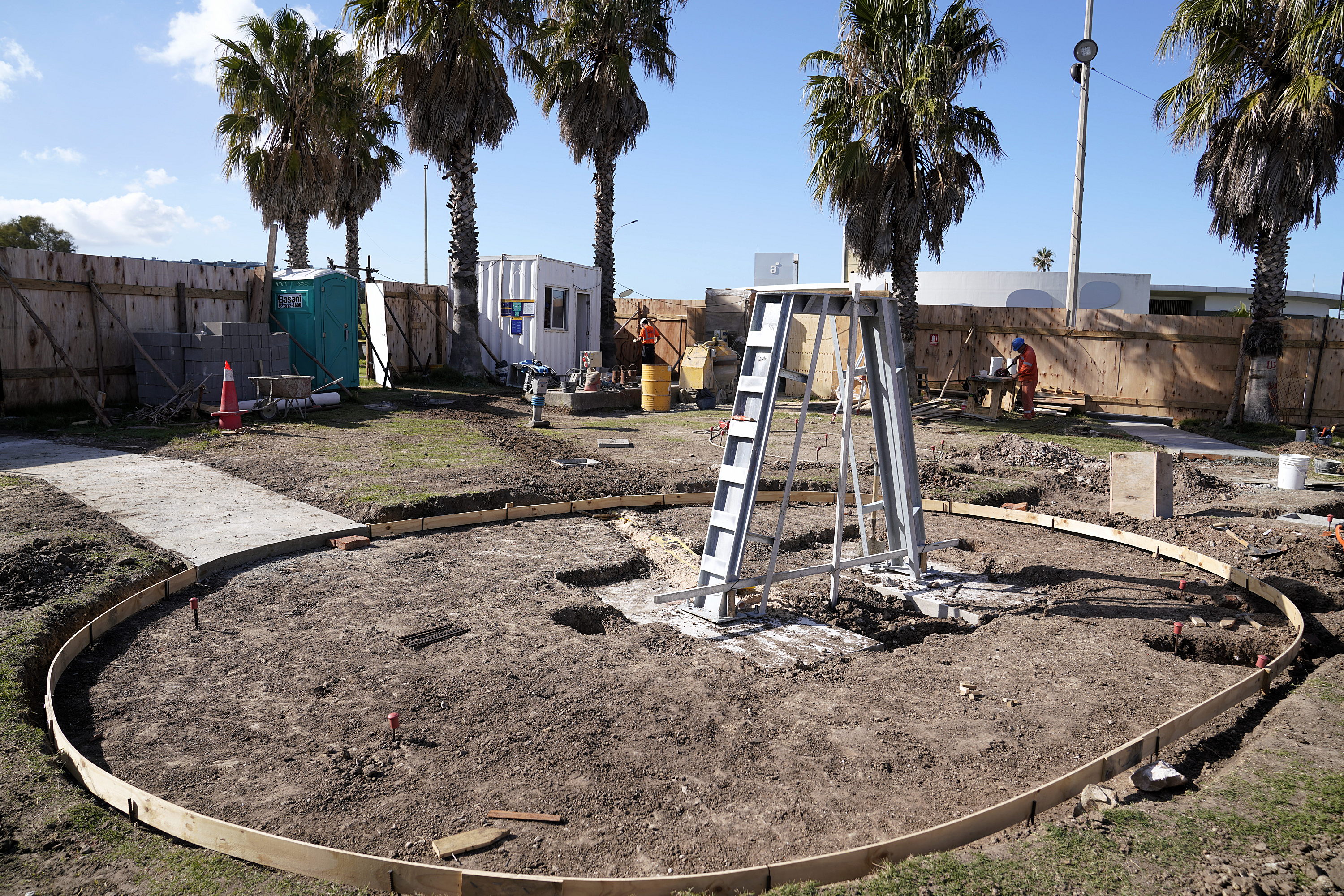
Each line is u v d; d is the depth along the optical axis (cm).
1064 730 418
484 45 1884
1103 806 330
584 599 608
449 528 793
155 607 552
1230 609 622
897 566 731
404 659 482
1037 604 629
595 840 316
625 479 1013
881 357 680
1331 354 1741
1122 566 734
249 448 1074
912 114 1761
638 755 384
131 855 288
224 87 2058
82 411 1293
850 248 1956
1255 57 1499
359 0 1881
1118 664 507
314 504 816
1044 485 1098
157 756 366
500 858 302
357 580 623
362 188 2848
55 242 4572
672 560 718
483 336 2141
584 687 456
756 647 544
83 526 677
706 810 341
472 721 411
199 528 704
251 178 2097
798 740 404
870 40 1784
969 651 531
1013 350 1878
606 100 2248
